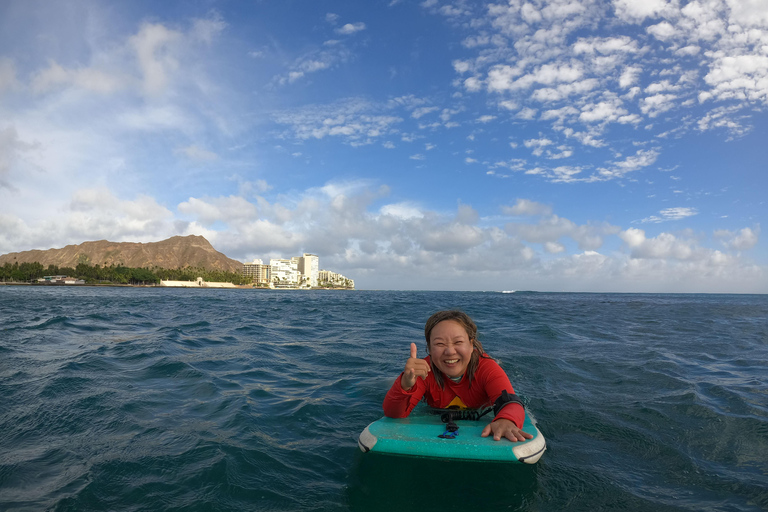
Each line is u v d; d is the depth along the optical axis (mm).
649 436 1499
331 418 1699
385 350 3406
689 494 1099
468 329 1473
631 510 1020
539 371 2533
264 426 1570
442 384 1538
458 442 1281
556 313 8016
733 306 13133
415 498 1066
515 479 1164
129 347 3154
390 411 1473
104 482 1117
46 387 2016
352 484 1136
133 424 1561
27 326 4719
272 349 3369
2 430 1486
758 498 1076
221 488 1099
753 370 2629
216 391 2029
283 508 1013
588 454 1347
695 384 2240
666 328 5367
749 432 1538
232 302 13602
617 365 2734
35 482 1113
